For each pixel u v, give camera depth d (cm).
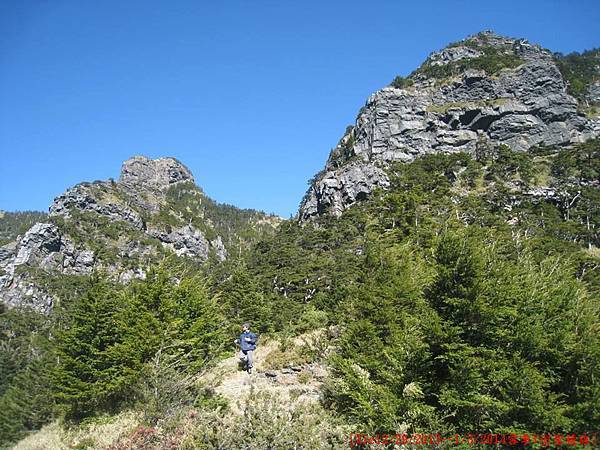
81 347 2050
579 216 7644
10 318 11381
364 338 1502
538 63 14800
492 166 10244
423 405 1035
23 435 4550
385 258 1888
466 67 16488
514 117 13738
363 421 1087
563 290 1270
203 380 1478
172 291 2172
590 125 13700
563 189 8712
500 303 1156
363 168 11950
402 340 1186
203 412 1080
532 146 12675
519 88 14675
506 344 1143
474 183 9856
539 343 1119
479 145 13238
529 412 1031
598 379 1076
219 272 7638
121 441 1069
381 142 14362
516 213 7269
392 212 7019
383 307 1558
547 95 14125
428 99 15438
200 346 1917
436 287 1227
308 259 6725
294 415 1030
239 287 3712
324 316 2536
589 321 1198
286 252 7138
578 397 1095
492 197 8338
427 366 1116
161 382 1213
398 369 1129
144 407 1180
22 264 15225
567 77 16612
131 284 2297
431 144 14188
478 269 1159
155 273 2130
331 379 1317
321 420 1069
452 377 1059
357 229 7925
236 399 1365
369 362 1330
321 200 12200
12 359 7869
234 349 2483
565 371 1153
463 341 1112
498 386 1068
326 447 945
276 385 1550
